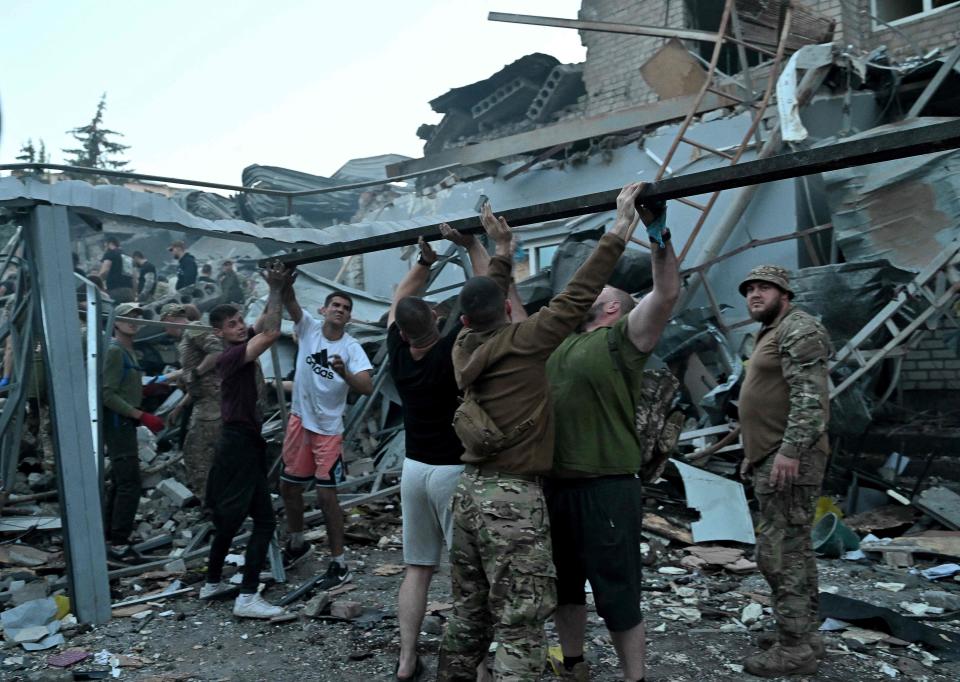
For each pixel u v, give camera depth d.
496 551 2.71
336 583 4.92
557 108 13.20
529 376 2.82
